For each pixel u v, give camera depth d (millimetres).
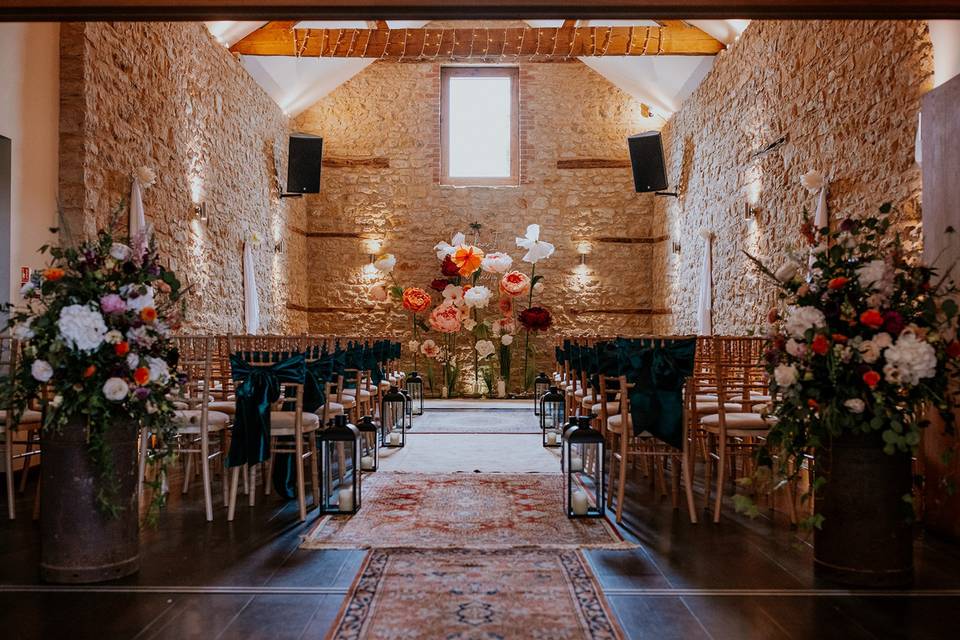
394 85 11883
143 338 3053
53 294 3154
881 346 2871
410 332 11836
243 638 2371
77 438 2904
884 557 2889
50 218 5453
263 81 9953
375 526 3742
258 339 5609
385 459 5789
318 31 9031
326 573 3002
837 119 6008
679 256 10594
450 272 11219
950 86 3660
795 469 3160
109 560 2922
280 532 3639
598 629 2428
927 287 3041
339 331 11875
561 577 2945
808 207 6527
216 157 8289
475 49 9328
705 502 4238
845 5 3424
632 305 11883
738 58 8367
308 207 11914
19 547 3436
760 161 7695
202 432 3918
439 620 2500
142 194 6418
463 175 12031
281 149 10883
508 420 8492
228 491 4297
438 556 3232
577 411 6035
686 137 10438
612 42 9164
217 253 8305
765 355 3219
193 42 7652
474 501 4309
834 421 2881
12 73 5090
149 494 4477
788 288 3201
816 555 3059
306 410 4445
